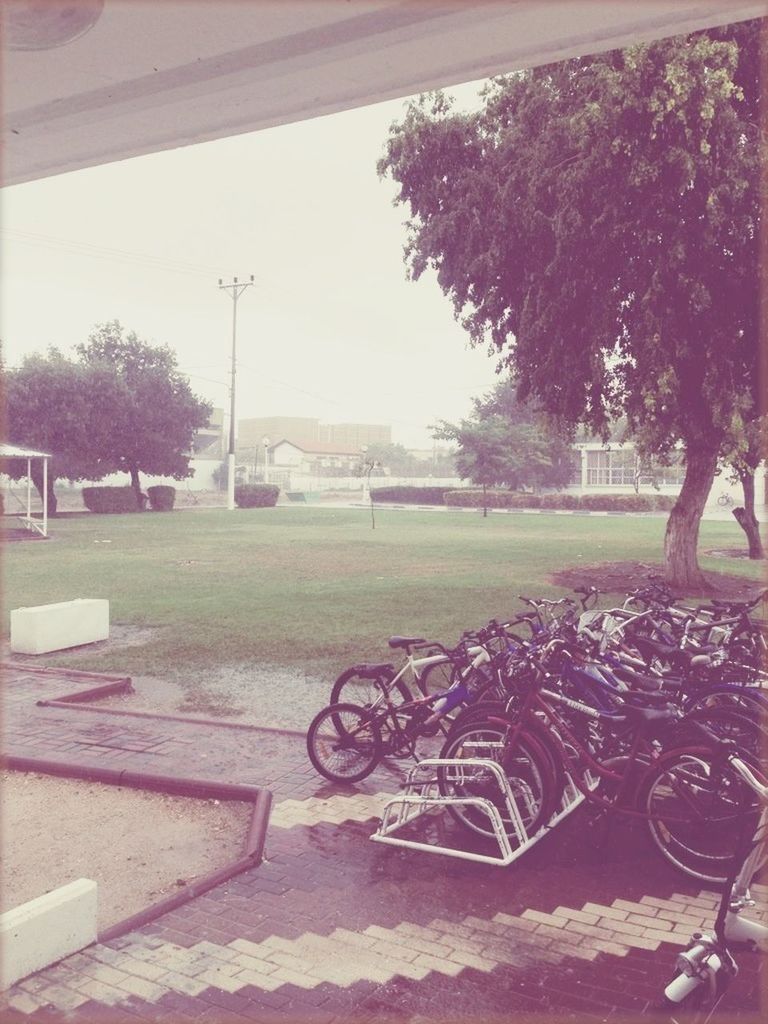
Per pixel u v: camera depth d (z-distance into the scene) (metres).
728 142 12.16
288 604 13.62
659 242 12.59
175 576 17.38
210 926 3.79
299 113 3.25
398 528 33.19
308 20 2.63
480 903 4.02
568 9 2.58
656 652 5.98
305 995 3.24
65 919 3.49
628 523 37.38
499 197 14.48
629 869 4.41
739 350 13.38
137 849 4.69
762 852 2.87
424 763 4.84
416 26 2.66
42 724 7.08
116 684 8.37
